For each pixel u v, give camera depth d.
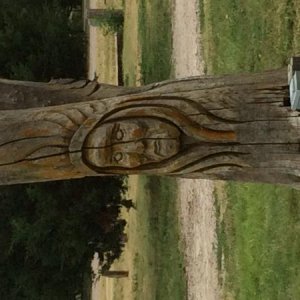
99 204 14.90
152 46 18.19
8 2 16.20
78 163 6.14
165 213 16.42
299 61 5.86
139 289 18.70
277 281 10.39
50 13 15.93
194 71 14.75
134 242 19.44
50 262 14.69
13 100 7.12
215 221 12.88
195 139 6.09
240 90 6.17
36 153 6.14
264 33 11.18
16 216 14.44
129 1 21.03
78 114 6.20
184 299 14.81
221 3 13.11
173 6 16.55
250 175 6.16
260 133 6.03
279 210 10.41
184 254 14.90
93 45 24.42
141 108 6.16
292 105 5.75
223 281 12.40
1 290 15.08
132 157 6.07
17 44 15.34
